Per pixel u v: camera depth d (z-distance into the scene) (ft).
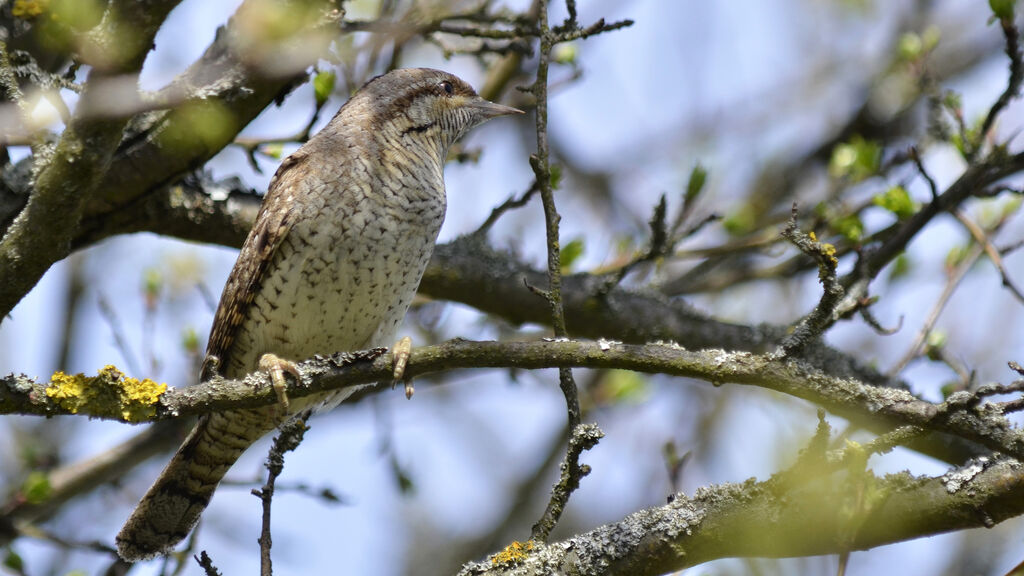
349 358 20.51
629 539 19.54
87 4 17.53
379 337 26.23
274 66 25.43
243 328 25.96
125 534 27.30
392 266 25.35
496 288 32.35
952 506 18.43
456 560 43.32
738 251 36.01
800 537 19.02
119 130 18.94
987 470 18.60
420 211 25.81
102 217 27.96
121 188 27.09
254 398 20.21
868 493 18.78
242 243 30.01
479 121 30.25
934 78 33.94
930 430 17.39
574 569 19.44
